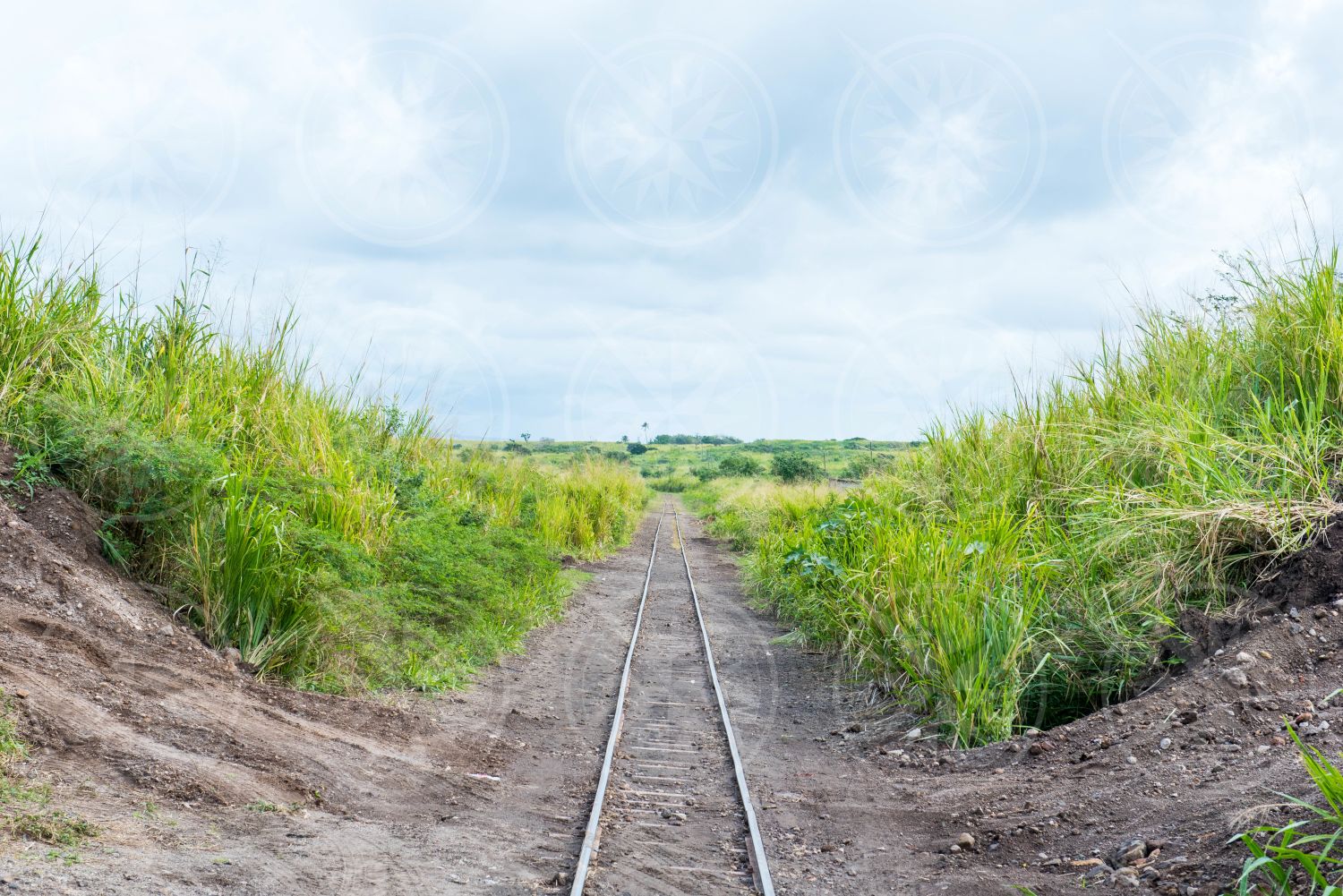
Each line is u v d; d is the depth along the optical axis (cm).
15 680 573
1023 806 604
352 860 505
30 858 422
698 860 561
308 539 870
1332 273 870
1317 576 714
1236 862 436
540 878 515
